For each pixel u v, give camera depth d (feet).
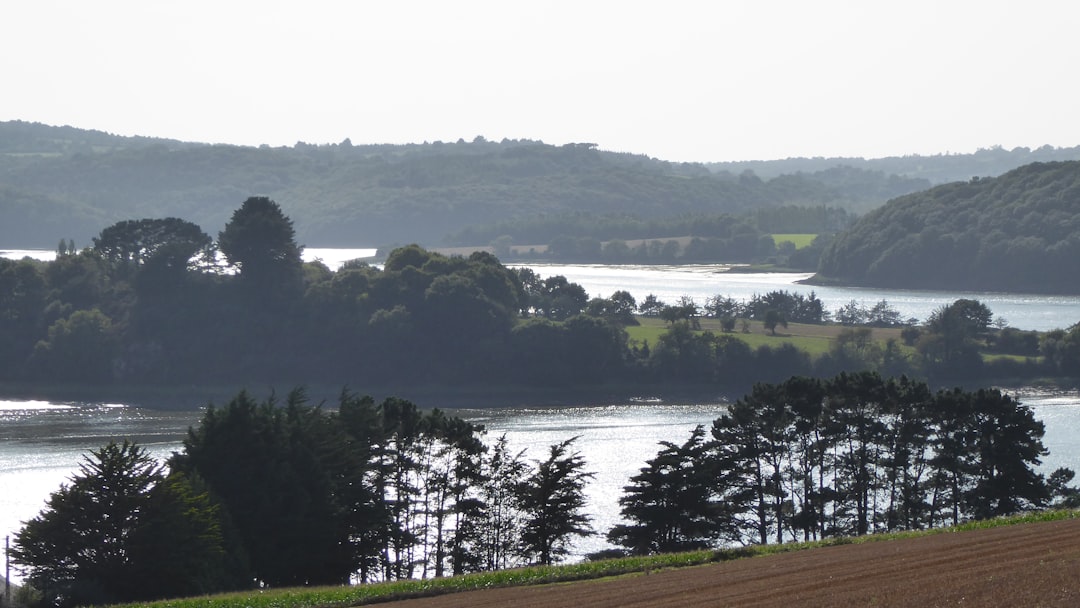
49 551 254.06
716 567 221.25
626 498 319.88
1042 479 349.00
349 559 303.89
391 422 340.59
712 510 317.83
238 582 272.51
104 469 258.37
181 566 255.70
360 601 214.28
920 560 192.54
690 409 648.38
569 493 322.14
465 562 325.01
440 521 330.95
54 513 256.73
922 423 357.82
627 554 314.76
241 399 310.86
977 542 209.46
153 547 253.65
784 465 437.58
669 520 312.29
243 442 303.68
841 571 189.88
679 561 235.81
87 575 253.44
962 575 169.99
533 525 317.83
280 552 293.02
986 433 345.92
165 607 213.25
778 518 342.64
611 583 211.20
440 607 193.36
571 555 343.87
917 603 151.53
